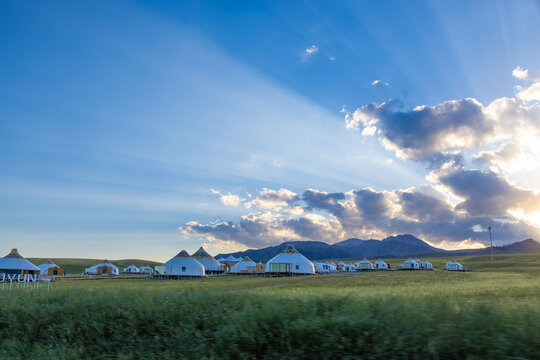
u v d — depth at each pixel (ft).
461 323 23.95
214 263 309.63
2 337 34.50
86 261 545.44
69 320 35.40
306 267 246.47
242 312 29.22
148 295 39.78
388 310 26.81
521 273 210.38
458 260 515.09
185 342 27.91
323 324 25.55
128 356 27.02
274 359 24.18
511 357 20.13
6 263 199.93
